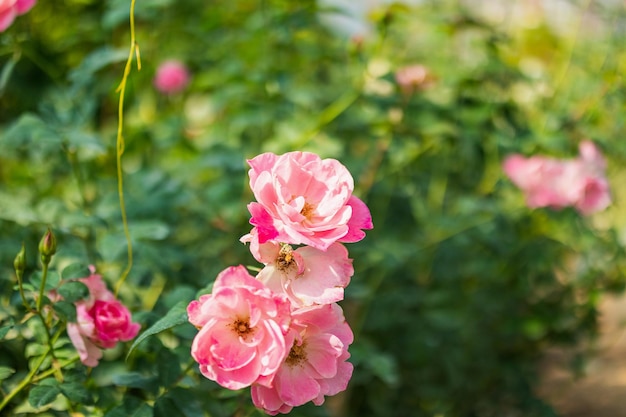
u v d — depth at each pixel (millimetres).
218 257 3061
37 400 1685
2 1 2111
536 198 3557
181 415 1792
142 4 2771
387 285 3682
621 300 6008
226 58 3844
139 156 3725
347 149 3678
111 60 2387
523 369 4117
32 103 3420
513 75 3662
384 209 3613
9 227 2312
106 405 1938
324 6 3258
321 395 1502
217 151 3348
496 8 4184
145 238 2453
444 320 3631
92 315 1801
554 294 4215
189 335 1863
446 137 3488
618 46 3961
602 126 4012
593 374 4949
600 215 4566
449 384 3811
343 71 4047
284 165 1504
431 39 3898
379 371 2645
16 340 2113
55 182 3105
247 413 1984
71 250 2348
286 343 1412
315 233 1470
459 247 3680
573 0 3963
